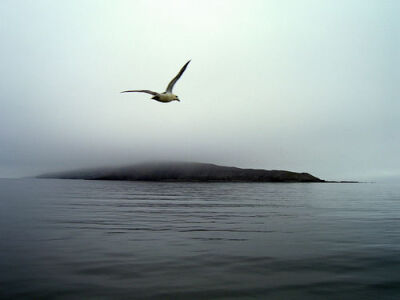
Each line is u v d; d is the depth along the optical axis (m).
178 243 15.78
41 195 55.31
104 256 13.18
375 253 13.78
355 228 20.44
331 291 9.54
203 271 11.30
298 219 25.14
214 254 13.62
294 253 13.80
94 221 23.22
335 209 33.69
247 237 17.38
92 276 10.70
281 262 12.41
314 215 28.03
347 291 9.54
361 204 40.34
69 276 10.68
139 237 17.25
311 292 9.46
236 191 82.88
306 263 12.30
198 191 81.19
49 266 11.73
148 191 77.56
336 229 20.06
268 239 16.78
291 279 10.54
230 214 28.89
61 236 17.28
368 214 28.77
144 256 13.25
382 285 10.01
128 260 12.62
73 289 9.55
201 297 9.06
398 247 14.91
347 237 17.31
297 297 9.09
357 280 10.44
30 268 11.48
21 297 8.96
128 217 25.92
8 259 12.58
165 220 24.25
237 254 13.64
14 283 9.99
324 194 67.88
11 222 22.31
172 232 18.89
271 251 14.14
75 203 39.66
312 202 44.19
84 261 12.42
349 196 59.59
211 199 50.72
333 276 10.84
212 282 10.23
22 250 14.04
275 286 9.91
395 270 11.45
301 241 16.28
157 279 10.46
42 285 9.85
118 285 9.91
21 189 78.19
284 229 20.06
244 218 25.77
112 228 20.16
